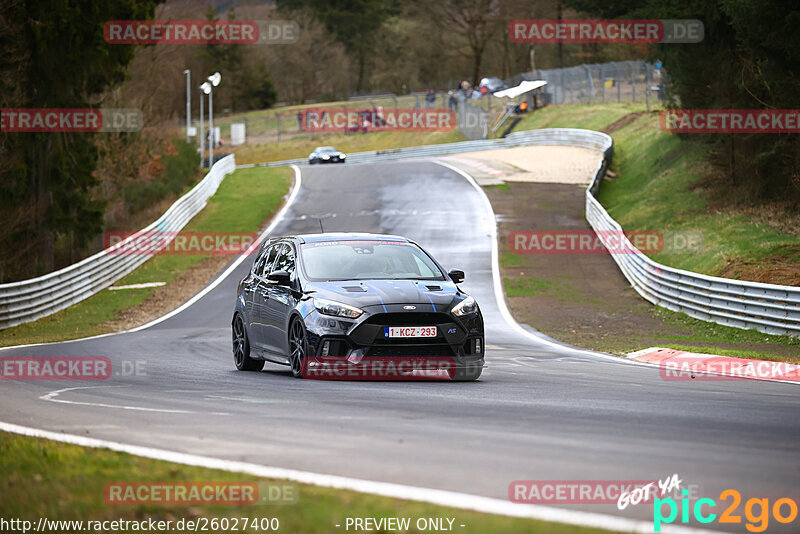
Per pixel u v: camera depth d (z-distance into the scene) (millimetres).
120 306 104625
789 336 68438
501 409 29891
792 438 24906
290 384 38156
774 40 100188
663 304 89875
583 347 63594
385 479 19203
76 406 31641
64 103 140625
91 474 19094
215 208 179375
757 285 72812
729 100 126188
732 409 30969
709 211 129000
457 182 197375
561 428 25797
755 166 121562
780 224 106688
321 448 22688
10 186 136875
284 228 157250
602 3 145625
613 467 20438
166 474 19125
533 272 113812
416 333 38125
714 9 118812
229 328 82250
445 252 129250
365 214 165375
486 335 73188
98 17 139000
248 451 22344
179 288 115125
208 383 39438
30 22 133750
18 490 17734
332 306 38719
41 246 143750
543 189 184375
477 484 18750
